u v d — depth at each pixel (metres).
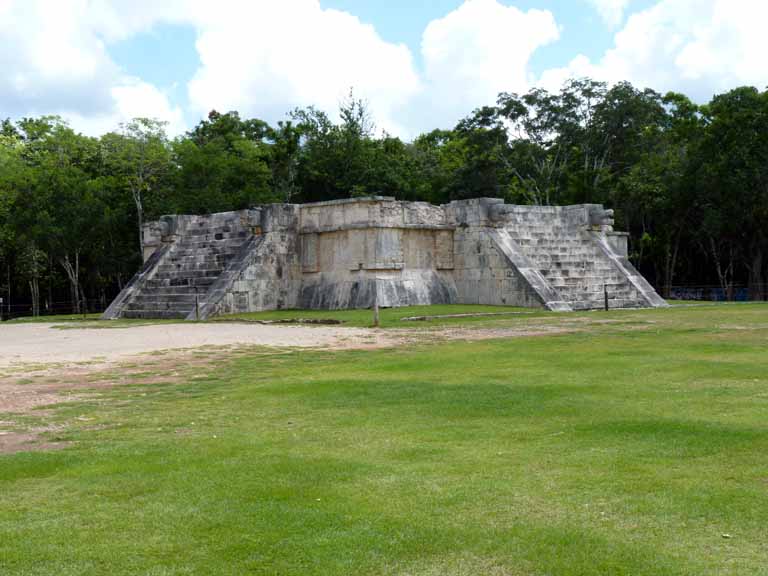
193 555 4.85
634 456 7.03
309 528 5.27
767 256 51.03
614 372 12.40
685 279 58.94
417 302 33.31
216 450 7.63
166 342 19.98
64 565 4.73
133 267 53.50
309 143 57.16
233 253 34.69
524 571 4.54
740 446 7.29
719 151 46.53
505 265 32.78
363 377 12.45
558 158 61.81
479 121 61.34
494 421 8.79
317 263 33.84
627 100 57.75
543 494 5.95
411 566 4.63
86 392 11.75
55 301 61.06
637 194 50.38
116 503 5.93
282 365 14.52
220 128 62.75
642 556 4.71
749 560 4.62
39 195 45.88
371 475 6.56
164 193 52.66
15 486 6.50
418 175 59.00
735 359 13.65
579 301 33.56
